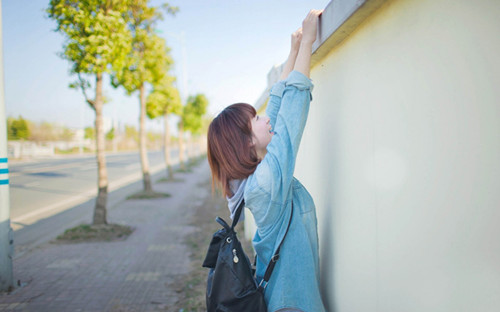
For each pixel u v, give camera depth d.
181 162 22.16
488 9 0.63
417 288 0.87
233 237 1.23
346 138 1.31
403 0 0.91
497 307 0.64
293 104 1.19
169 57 9.83
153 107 13.20
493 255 0.64
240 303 1.16
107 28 5.01
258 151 1.37
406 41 0.90
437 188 0.79
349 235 1.28
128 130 77.00
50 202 9.87
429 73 0.81
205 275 4.03
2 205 3.61
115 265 4.47
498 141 0.62
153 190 11.77
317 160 1.69
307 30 1.36
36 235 6.19
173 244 5.51
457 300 0.73
